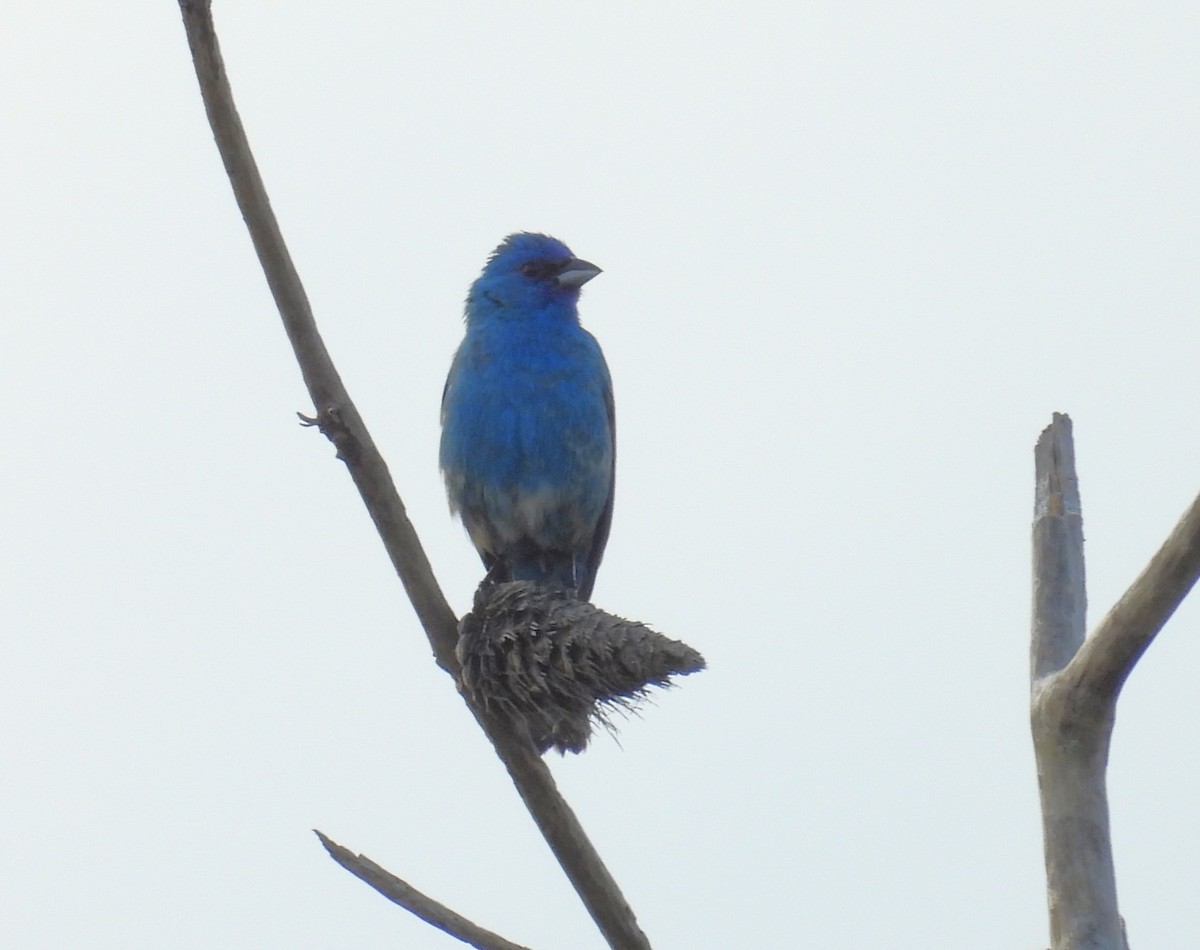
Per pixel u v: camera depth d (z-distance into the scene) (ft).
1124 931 23.31
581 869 26.45
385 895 25.90
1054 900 23.21
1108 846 23.27
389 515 26.76
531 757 26.03
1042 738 24.00
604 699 23.95
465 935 25.84
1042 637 25.26
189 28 24.09
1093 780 23.52
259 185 25.20
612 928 26.55
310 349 26.13
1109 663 23.25
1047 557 25.90
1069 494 26.40
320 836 26.11
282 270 25.62
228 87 24.61
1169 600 22.59
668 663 22.86
